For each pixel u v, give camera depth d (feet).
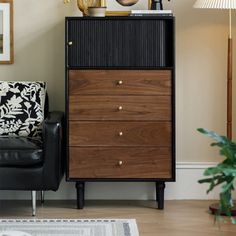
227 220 18.81
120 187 20.75
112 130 19.38
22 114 19.76
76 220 18.67
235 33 20.75
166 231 17.92
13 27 20.67
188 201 20.59
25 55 20.72
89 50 19.38
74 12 20.70
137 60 19.40
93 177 19.42
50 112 20.12
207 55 20.77
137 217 19.02
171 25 19.42
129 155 19.38
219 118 20.86
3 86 19.99
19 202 20.44
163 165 19.42
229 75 19.76
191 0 20.71
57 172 18.75
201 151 20.89
